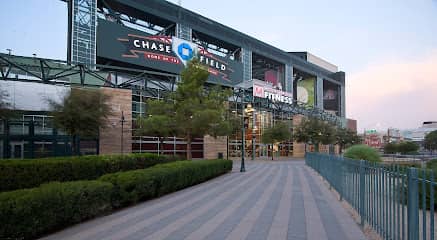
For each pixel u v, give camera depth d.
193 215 8.20
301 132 53.59
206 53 59.16
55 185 7.04
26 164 9.87
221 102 21.89
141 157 14.47
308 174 20.94
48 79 32.72
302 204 9.73
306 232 6.54
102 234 6.43
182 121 19.97
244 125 25.19
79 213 7.17
